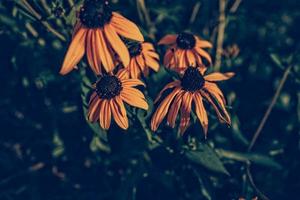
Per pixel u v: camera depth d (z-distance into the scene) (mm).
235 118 435
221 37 423
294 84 476
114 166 490
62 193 490
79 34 296
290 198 476
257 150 444
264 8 518
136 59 344
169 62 364
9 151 516
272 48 475
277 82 503
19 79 490
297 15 533
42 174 500
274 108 492
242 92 499
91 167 494
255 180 477
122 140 432
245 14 493
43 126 503
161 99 359
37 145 504
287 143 481
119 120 323
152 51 364
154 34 458
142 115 339
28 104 502
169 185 424
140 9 441
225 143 438
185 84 333
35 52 430
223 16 423
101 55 295
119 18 300
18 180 497
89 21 292
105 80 325
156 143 385
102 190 488
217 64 424
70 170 500
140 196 464
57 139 478
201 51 373
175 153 389
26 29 424
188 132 376
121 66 337
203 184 396
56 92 465
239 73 493
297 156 481
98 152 465
